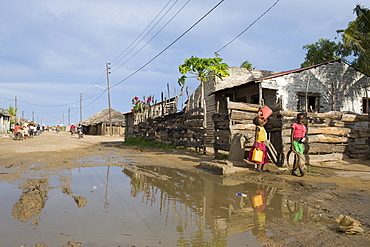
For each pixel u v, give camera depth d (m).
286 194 5.32
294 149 7.34
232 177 7.16
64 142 22.48
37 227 3.40
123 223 3.61
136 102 24.27
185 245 2.94
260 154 7.70
